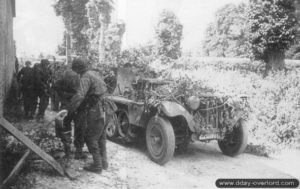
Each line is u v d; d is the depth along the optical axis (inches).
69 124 189.2
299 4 342.6
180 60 457.7
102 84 174.7
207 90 232.8
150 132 209.6
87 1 714.2
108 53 494.3
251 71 362.6
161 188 161.9
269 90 296.4
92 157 190.7
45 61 307.6
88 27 716.7
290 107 265.7
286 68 350.9
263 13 347.9
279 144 248.2
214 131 213.0
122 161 199.6
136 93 243.6
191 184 170.2
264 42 348.2
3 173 154.6
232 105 215.0
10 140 182.1
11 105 313.1
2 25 244.2
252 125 263.4
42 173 162.9
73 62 177.8
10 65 340.5
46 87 304.0
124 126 242.8
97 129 171.2
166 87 220.8
